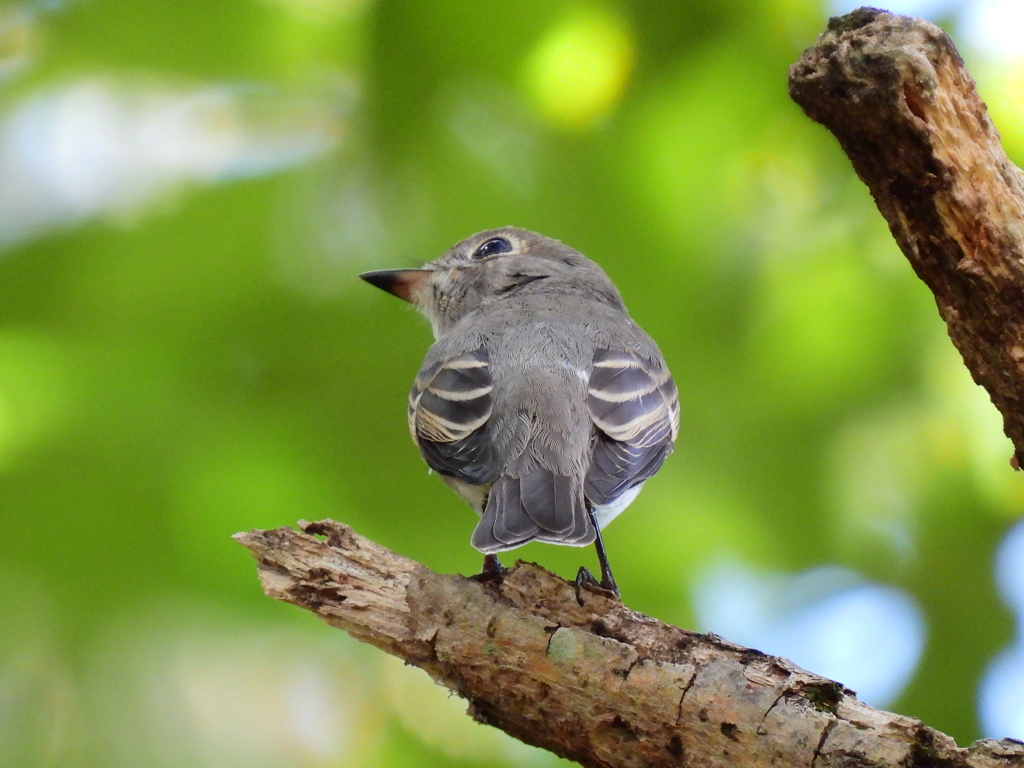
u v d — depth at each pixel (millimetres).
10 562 9297
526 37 10141
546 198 10516
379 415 10133
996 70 10008
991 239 5770
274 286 10117
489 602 6711
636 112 10344
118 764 9430
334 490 9844
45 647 9367
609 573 8531
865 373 10625
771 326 10664
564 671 6469
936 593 11016
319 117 10305
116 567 9398
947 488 10766
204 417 9695
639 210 10508
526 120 10406
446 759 10438
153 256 9977
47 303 9922
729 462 10656
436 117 10328
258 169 10156
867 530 10891
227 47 10156
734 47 10281
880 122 5680
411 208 10461
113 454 9445
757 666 6250
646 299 10688
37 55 10102
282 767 9828
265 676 9836
